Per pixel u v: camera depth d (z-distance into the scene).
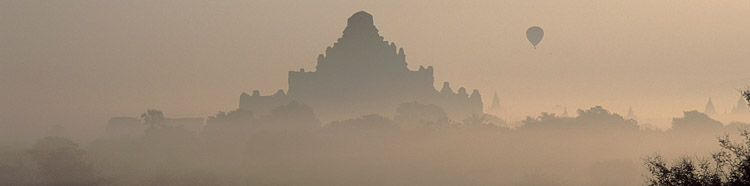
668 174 64.75
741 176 59.16
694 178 62.53
